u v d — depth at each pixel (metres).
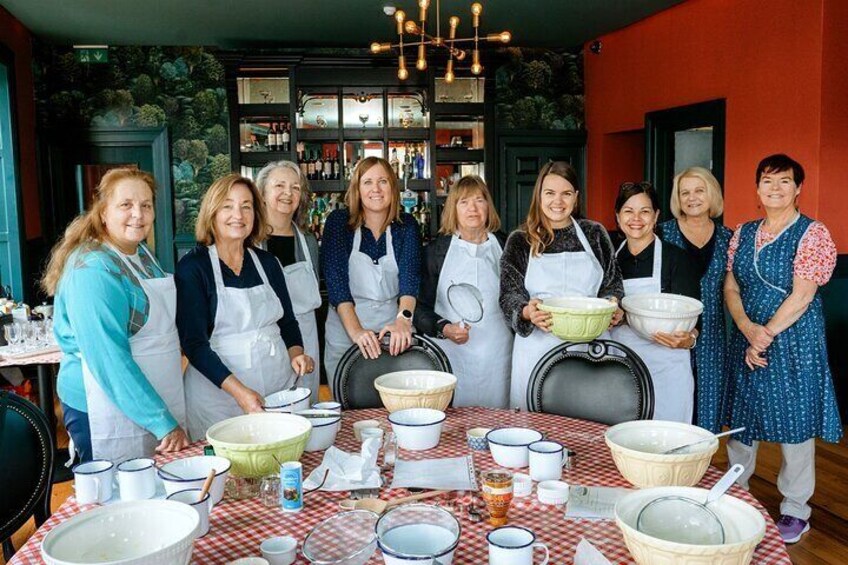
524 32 6.65
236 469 1.69
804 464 3.14
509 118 7.30
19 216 5.95
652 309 2.68
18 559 1.40
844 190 4.67
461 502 1.60
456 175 7.09
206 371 2.38
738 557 1.20
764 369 3.12
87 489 1.63
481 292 3.11
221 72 7.01
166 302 2.37
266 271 2.71
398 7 5.67
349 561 1.29
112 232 2.30
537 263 2.89
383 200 3.10
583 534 1.44
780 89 4.88
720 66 5.43
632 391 2.32
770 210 3.09
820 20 4.53
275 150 6.67
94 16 5.84
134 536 1.34
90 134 6.87
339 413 2.06
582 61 7.39
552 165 2.82
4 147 5.84
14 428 2.02
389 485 1.70
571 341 2.29
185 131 7.01
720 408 3.39
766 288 3.08
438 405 2.17
